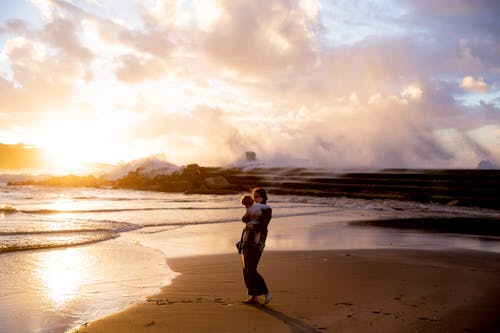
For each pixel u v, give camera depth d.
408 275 6.64
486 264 7.59
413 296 5.42
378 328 4.26
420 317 4.59
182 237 10.98
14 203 20.47
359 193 30.34
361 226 14.28
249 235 5.25
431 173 31.58
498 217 18.61
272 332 4.18
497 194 25.41
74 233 10.85
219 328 4.27
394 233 12.51
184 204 22.08
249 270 5.14
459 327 4.28
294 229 13.03
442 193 27.45
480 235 12.43
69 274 6.67
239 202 24.14
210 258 8.22
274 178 38.25
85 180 41.41
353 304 5.08
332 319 4.54
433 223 15.70
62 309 4.95
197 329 4.25
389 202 26.16
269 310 4.86
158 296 5.46
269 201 25.89
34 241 9.31
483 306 4.98
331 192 31.42
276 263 7.56
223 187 37.56
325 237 11.38
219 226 13.48
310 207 21.97
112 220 13.97
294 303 5.13
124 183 41.16
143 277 6.58
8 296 5.41
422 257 8.28
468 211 21.41
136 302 5.22
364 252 8.84
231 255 8.55
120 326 4.30
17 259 7.59
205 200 25.59
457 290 5.72
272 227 13.45
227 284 6.18
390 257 8.26
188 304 5.11
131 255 8.36
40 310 4.90
